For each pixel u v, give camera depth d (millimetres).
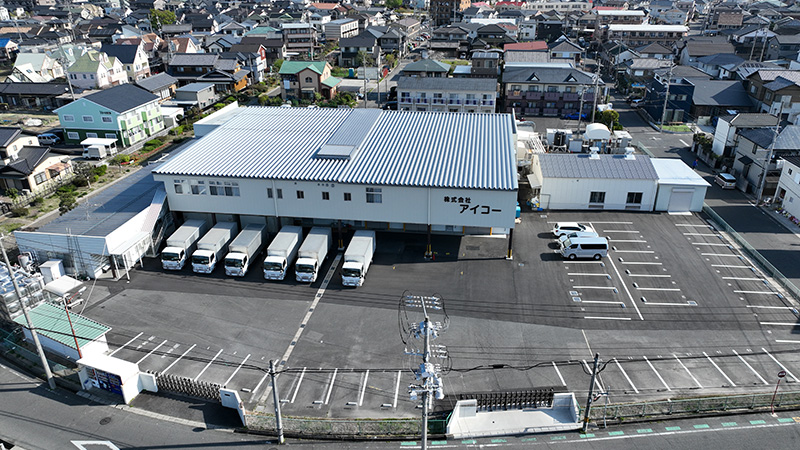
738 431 27031
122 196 48500
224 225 45531
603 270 41875
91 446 26562
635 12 154000
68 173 61688
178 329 35250
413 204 42781
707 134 74875
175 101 89312
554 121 85438
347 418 28125
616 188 51844
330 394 29750
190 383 29609
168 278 41375
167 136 76812
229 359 32469
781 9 179750
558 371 31219
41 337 33469
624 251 44719
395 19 182250
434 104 84375
